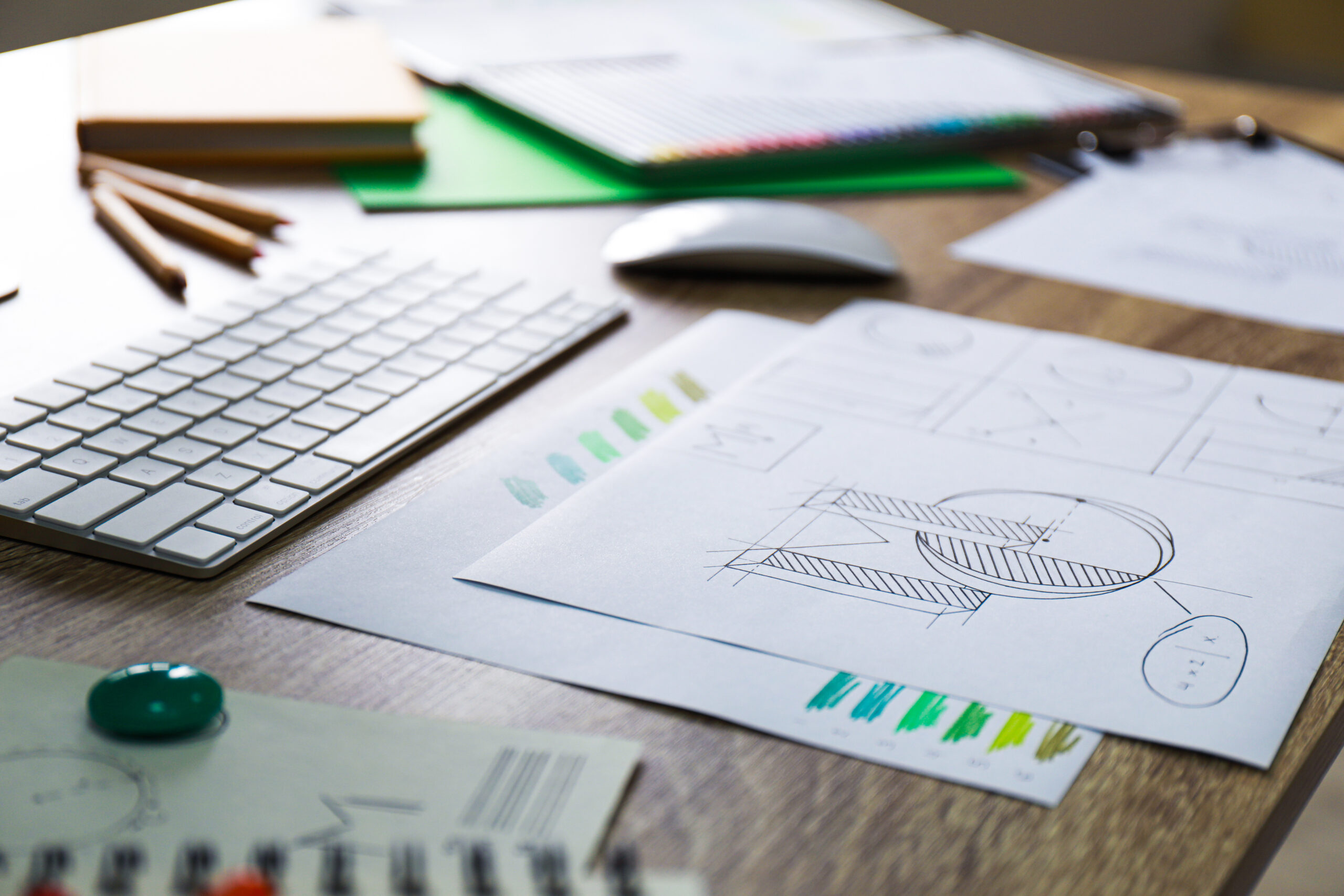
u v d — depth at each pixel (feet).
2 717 1.03
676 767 1.03
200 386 1.65
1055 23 8.61
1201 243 2.58
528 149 2.90
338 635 1.19
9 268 2.03
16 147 2.63
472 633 1.20
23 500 1.34
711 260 2.24
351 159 2.72
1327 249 2.58
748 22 4.01
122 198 2.32
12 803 0.93
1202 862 0.96
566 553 1.34
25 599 1.22
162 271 2.01
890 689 1.14
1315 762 1.08
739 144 2.84
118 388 1.61
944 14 8.61
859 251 2.28
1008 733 1.09
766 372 1.85
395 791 0.97
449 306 1.99
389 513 1.42
